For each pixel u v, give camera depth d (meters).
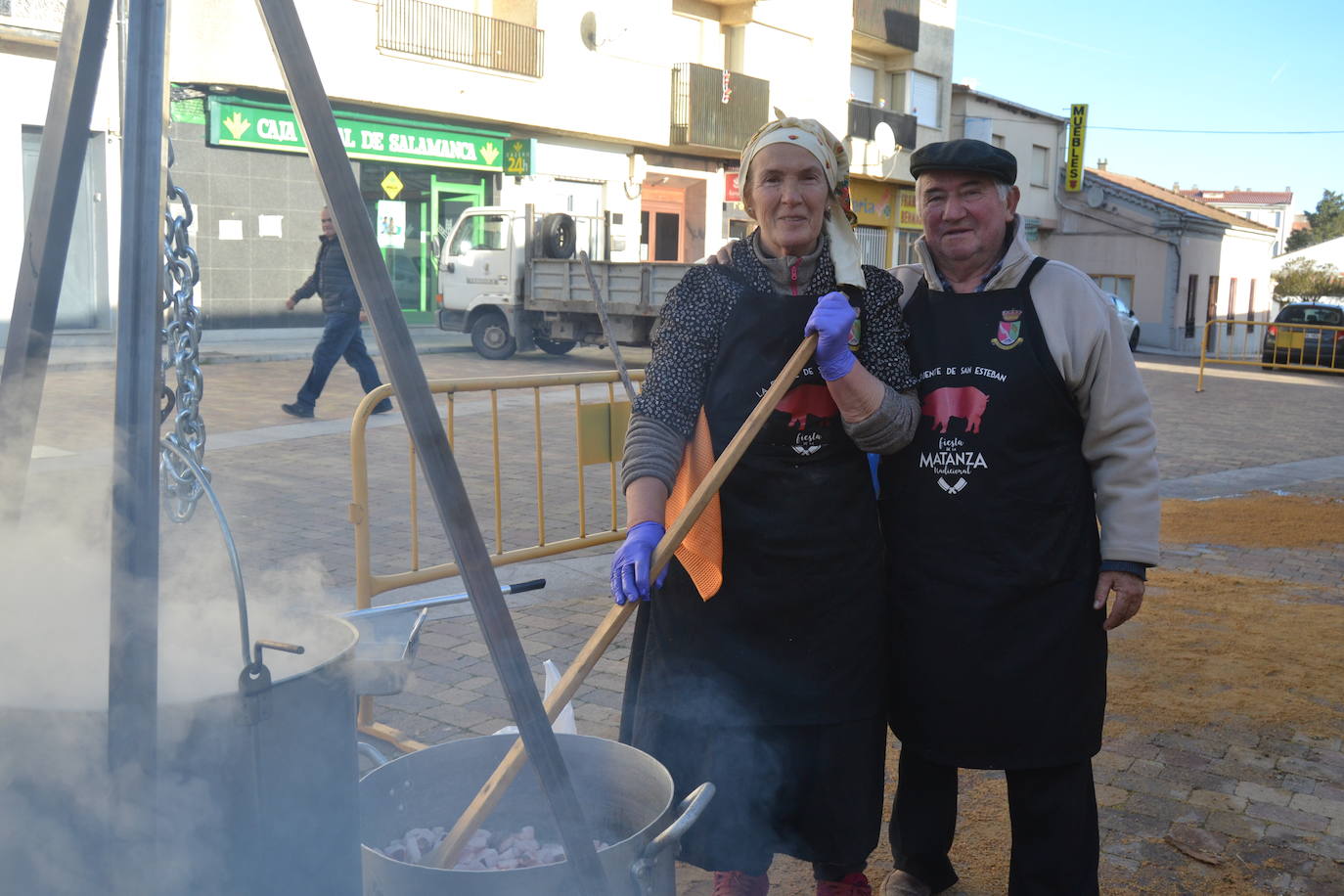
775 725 2.04
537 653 4.06
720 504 2.04
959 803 3.01
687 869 2.65
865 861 2.11
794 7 24.27
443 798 1.85
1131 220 33.88
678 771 2.12
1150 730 3.50
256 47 15.33
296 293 9.76
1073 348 2.12
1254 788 3.10
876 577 2.11
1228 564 5.82
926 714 2.19
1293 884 2.58
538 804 1.88
